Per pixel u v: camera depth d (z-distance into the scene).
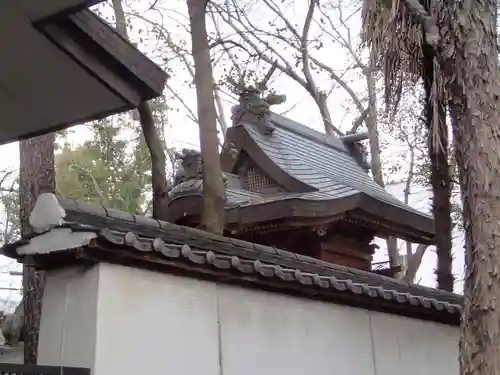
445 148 8.25
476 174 4.80
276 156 9.03
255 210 7.70
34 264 4.02
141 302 3.95
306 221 7.77
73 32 3.84
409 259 14.82
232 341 4.52
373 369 5.75
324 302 5.45
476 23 5.01
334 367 5.33
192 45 6.37
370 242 9.30
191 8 6.44
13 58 4.03
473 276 4.70
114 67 4.11
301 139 10.72
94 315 3.67
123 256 3.81
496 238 4.65
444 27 5.16
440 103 7.60
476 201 4.77
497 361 4.45
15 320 10.68
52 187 7.03
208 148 6.00
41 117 4.80
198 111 6.16
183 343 4.15
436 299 6.99
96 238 3.61
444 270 9.02
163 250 3.96
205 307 4.39
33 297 6.72
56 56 3.95
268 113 9.63
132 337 3.83
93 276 3.77
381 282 6.39
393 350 6.07
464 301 4.79
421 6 5.39
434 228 9.45
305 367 5.06
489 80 4.92
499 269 4.60
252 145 8.97
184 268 4.20
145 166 16.19
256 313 4.79
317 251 8.38
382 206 8.71
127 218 4.28
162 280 4.13
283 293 5.06
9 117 4.82
